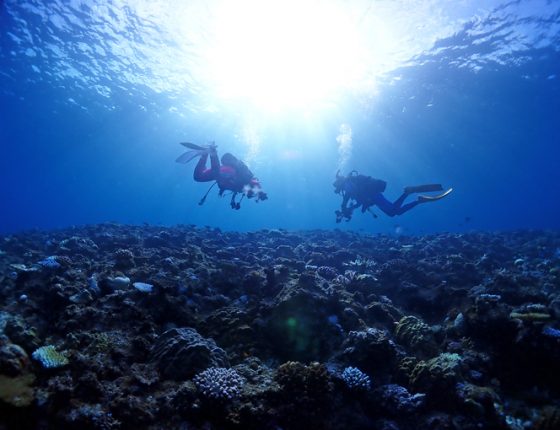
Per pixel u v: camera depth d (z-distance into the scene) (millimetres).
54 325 4949
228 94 25641
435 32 17344
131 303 5371
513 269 9016
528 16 16125
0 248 9383
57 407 3420
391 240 14055
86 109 29438
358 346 4766
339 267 9109
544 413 4246
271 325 5172
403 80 22734
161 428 3480
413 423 4055
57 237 11492
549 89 24281
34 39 18391
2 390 3307
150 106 28266
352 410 4082
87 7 15562
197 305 5820
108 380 3938
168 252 8430
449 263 8602
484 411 4109
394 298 7395
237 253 9453
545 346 4898
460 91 24422
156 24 16875
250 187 7355
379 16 16109
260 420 3578
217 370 3988
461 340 5520
